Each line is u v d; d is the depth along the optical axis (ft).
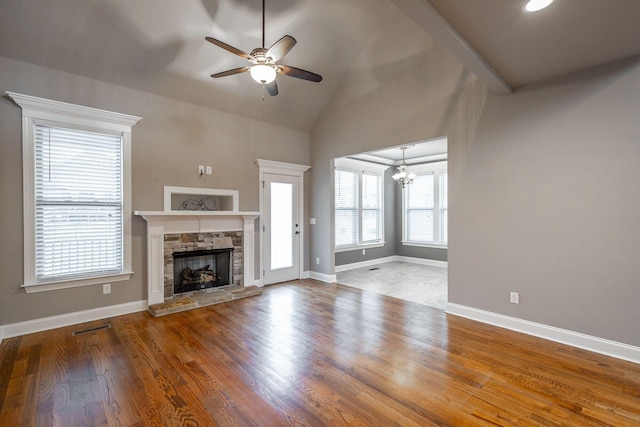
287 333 10.60
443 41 7.57
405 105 13.99
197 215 14.42
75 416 6.33
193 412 6.46
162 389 7.28
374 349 9.37
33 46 10.33
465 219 12.05
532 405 6.69
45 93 10.87
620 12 6.57
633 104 8.57
